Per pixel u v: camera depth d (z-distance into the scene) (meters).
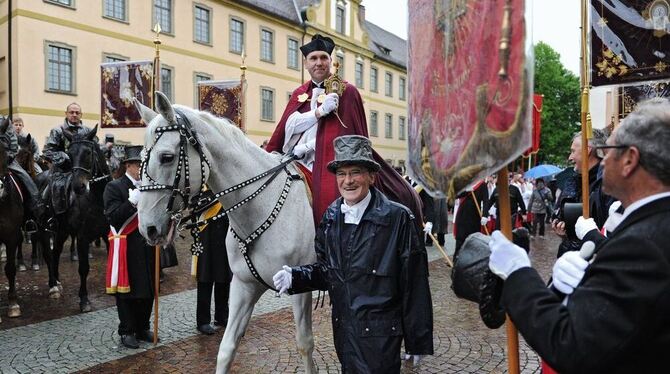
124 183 4.83
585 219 2.46
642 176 1.28
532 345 1.29
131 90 6.04
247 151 3.21
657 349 1.15
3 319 5.77
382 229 2.35
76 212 6.00
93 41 19.92
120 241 4.66
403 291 2.34
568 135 39.69
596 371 1.16
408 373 4.32
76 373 4.20
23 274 8.34
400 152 41.41
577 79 41.09
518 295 1.36
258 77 27.44
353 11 35.16
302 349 3.29
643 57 3.27
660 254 1.14
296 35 30.06
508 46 1.26
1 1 18.30
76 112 7.48
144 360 4.51
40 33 18.34
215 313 5.59
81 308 6.10
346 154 2.38
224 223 5.11
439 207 11.68
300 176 3.37
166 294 7.01
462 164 1.44
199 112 3.10
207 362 4.48
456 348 4.95
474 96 1.39
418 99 1.74
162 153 2.85
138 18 21.48
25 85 18.02
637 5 3.26
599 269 1.22
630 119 1.32
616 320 1.13
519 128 1.22
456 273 1.65
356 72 35.81
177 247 11.24
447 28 1.54
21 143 8.98
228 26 25.62
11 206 5.71
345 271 2.37
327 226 2.51
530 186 16.81
